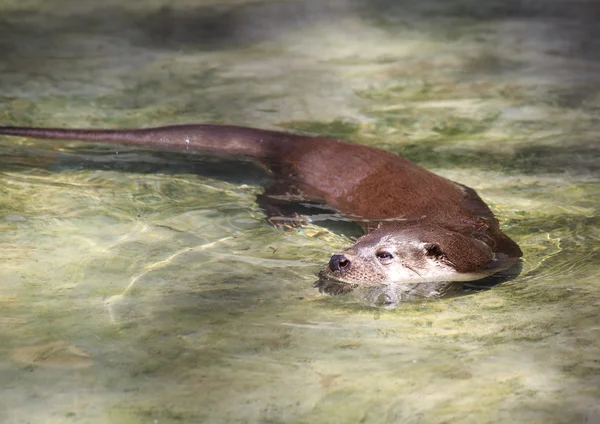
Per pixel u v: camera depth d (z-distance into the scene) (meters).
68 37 29.20
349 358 10.27
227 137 18.22
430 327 11.19
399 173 16.12
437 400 9.30
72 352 10.33
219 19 32.38
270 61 26.36
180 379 9.77
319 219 15.24
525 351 10.40
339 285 12.63
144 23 31.56
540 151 18.38
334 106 21.78
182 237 14.23
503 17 32.47
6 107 21.19
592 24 30.88
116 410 9.10
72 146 18.69
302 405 9.21
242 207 15.67
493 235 14.13
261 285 12.49
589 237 14.13
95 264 13.00
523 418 8.93
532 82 23.73
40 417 8.96
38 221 14.64
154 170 17.38
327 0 35.91
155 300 11.84
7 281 12.30
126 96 22.53
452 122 20.39
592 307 11.61
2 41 28.41
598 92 22.69
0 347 10.39
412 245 13.33
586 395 9.35
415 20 32.16
